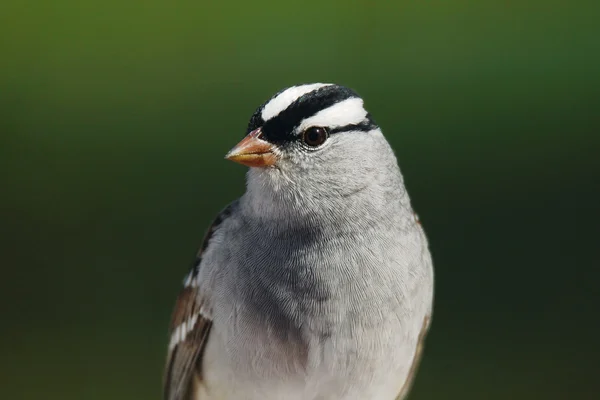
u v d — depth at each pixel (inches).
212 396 69.4
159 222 75.9
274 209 68.9
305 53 89.6
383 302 68.7
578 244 75.3
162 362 74.2
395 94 84.7
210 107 84.5
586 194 76.1
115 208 76.3
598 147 78.2
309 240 68.8
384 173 69.0
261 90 85.0
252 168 69.0
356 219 68.8
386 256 68.7
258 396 69.0
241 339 68.8
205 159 78.5
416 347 69.3
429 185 76.5
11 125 84.5
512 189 76.4
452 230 75.6
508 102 84.4
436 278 75.0
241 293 68.8
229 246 69.0
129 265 75.3
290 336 68.7
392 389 69.1
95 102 87.7
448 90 85.4
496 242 75.4
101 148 80.9
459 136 79.7
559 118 82.1
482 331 74.4
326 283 68.7
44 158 80.2
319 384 68.8
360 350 68.7
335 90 68.9
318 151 68.8
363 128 68.9
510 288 74.9
